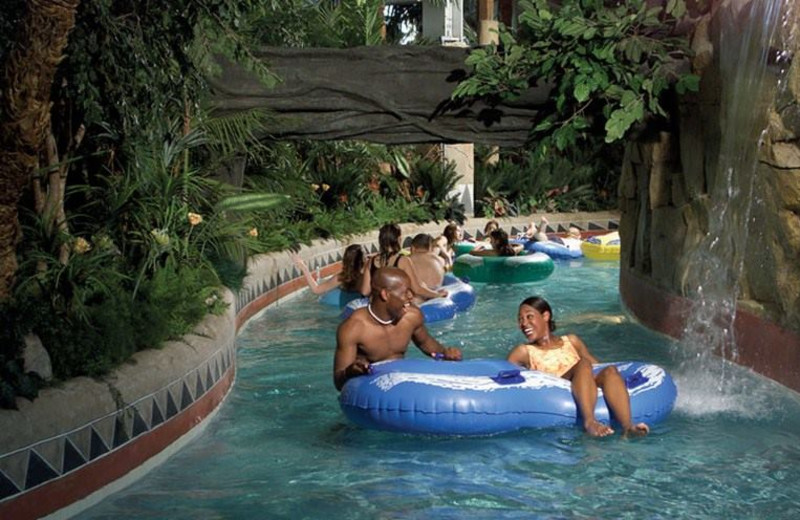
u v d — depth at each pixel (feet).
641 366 23.59
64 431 16.75
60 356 18.10
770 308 27.40
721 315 30.12
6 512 15.30
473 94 32.89
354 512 17.71
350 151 59.06
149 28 22.74
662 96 33.96
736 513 17.60
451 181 65.05
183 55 24.16
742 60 28.37
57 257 22.91
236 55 26.40
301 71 33.58
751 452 20.99
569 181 73.97
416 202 62.69
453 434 21.54
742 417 23.66
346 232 51.83
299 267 41.29
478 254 50.52
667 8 31.24
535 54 32.19
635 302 38.63
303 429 23.03
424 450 21.07
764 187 26.84
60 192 23.67
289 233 45.24
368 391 22.04
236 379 28.27
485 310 40.52
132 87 22.25
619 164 76.02
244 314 36.29
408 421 21.53
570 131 31.86
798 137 25.30
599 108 32.73
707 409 24.31
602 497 18.38
